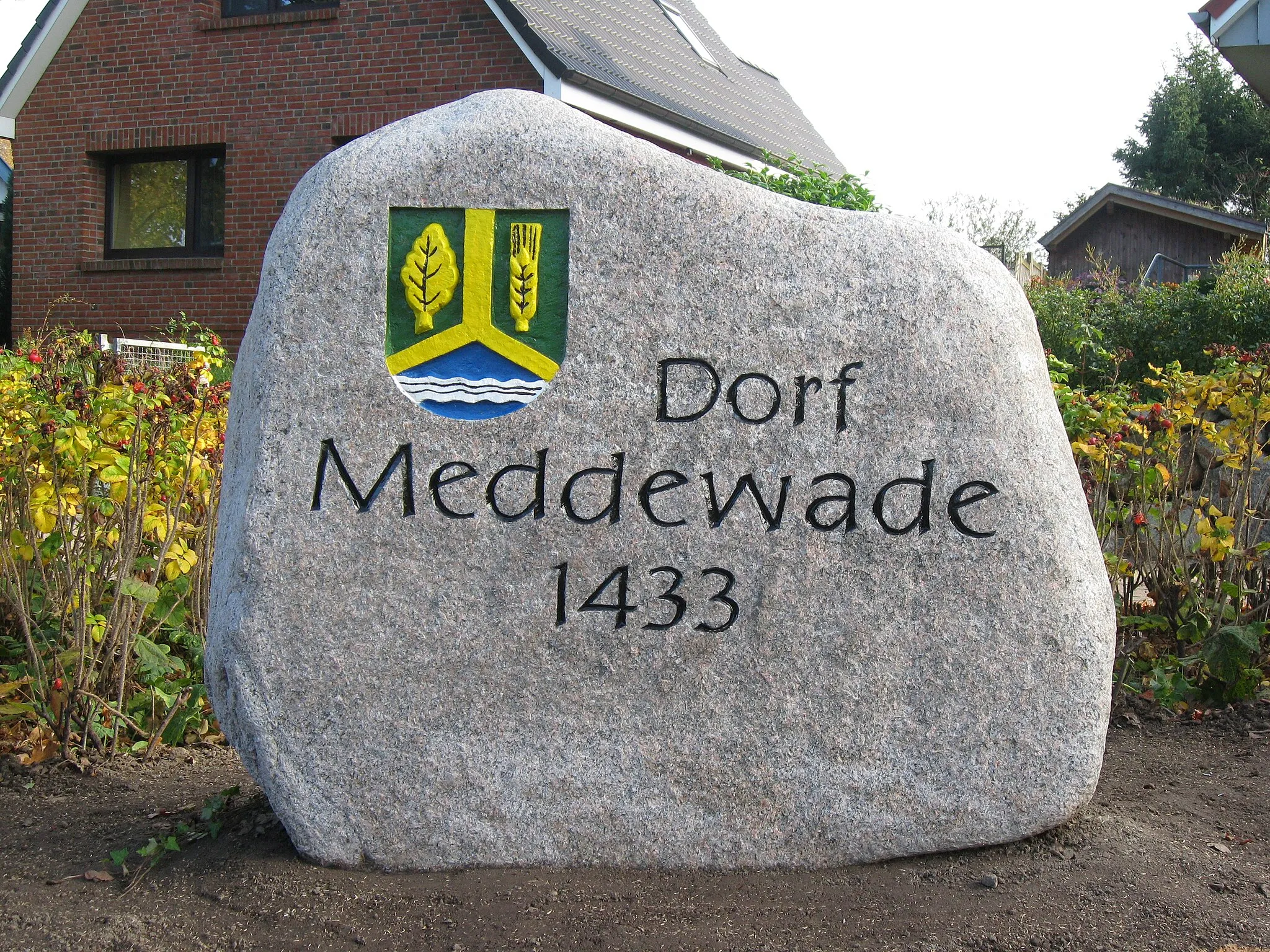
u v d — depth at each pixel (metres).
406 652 3.34
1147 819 3.67
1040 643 3.42
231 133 12.53
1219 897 3.16
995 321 3.47
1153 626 5.05
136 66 12.83
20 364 4.91
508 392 3.39
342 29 12.09
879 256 3.45
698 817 3.37
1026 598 3.42
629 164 3.42
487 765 3.35
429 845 3.35
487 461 3.37
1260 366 5.14
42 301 13.32
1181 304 11.60
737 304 3.41
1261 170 38.16
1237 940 2.96
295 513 3.33
